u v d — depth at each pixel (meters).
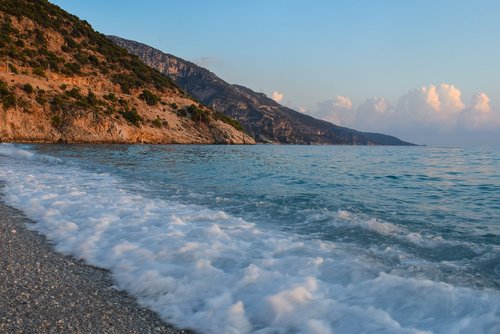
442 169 28.59
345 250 6.62
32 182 14.57
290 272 5.47
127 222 8.40
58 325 4.09
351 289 4.84
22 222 8.59
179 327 4.16
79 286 5.19
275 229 8.27
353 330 3.85
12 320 4.14
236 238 7.29
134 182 15.95
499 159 44.47
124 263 6.00
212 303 4.59
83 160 28.47
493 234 8.25
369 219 9.39
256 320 4.19
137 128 94.56
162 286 5.11
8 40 93.75
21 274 5.52
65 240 7.21
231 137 120.00
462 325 3.82
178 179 18.20
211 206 10.96
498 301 4.28
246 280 5.15
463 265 5.91
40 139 74.06
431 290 4.61
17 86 77.81
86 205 10.23
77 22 126.44
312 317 4.14
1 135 69.06
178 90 132.25
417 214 10.65
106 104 94.06
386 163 36.78
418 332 3.70
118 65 121.19
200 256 6.13
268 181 18.55
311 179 19.98
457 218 10.12
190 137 108.44
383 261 6.05
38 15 113.00
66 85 90.62
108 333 3.98
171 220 8.56
